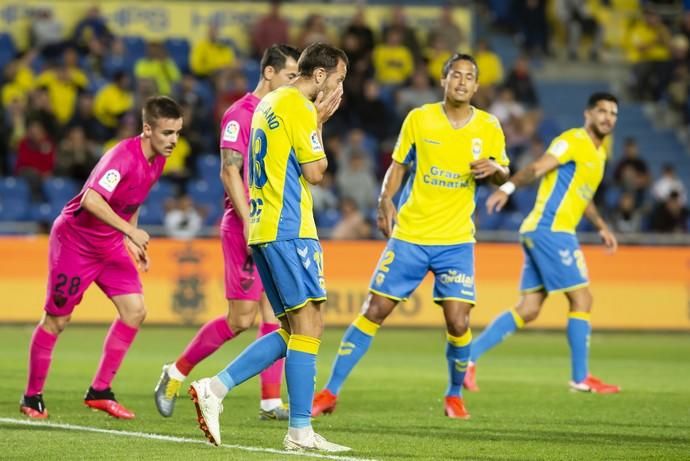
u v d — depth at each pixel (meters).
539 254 36.44
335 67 23.33
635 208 70.88
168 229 61.78
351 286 61.31
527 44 87.75
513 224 67.56
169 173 68.44
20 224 61.47
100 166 27.02
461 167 29.00
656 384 38.72
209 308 60.62
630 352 51.81
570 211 36.38
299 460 21.70
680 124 86.38
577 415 30.22
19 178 66.06
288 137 22.73
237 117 27.78
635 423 28.73
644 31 89.25
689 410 31.59
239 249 28.03
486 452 23.52
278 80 28.25
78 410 29.58
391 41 79.00
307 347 23.05
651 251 63.34
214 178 69.00
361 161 68.56
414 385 37.12
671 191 68.12
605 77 88.69
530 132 74.69
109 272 28.50
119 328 28.45
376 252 61.84
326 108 23.41
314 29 78.12
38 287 59.53
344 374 29.62
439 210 29.14
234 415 29.47
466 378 35.88
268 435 25.55
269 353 23.64
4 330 56.50
